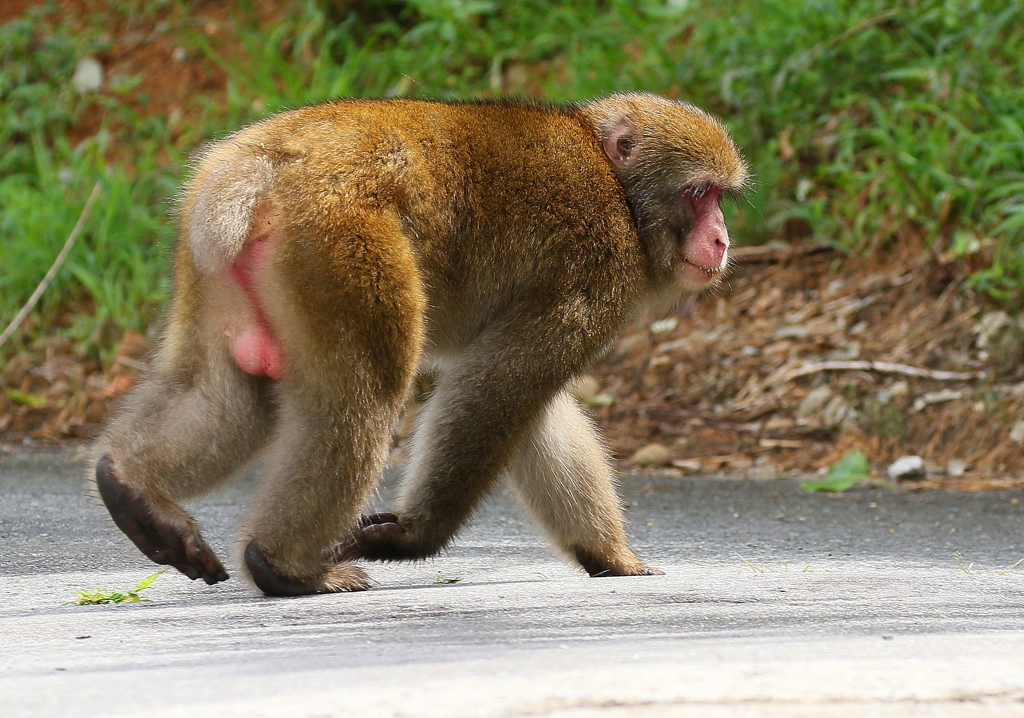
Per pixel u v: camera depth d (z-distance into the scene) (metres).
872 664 5.34
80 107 26.19
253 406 8.94
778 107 21.34
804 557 10.97
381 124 8.91
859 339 18.38
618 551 10.19
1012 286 17.97
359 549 8.88
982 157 19.23
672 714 4.56
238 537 8.69
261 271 8.36
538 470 10.09
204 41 26.95
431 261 9.07
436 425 9.20
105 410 19.45
